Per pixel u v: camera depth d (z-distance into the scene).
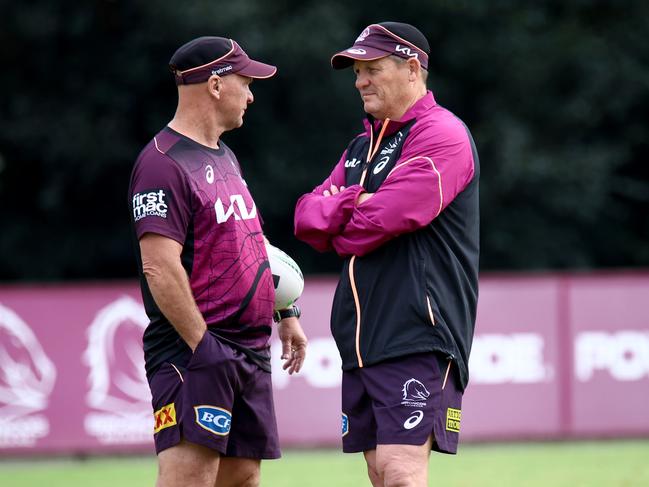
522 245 67.62
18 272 67.62
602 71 68.62
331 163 66.06
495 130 66.44
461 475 30.50
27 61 66.25
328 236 17.42
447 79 70.12
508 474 30.58
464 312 17.16
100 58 65.62
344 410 17.58
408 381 16.66
